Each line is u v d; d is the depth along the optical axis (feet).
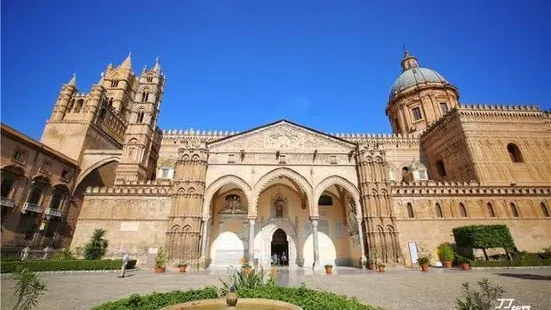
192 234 112.88
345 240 138.62
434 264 120.06
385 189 123.85
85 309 43.37
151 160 182.91
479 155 158.10
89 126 180.34
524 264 103.55
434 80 219.82
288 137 135.03
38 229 136.46
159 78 199.11
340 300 32.35
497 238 109.50
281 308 28.60
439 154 182.50
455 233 120.26
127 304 30.42
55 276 84.99
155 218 125.49
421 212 130.62
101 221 125.18
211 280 77.56
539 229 131.34
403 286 64.75
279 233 144.87
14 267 81.05
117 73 247.91
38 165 139.74
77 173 167.53
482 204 134.41
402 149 196.75
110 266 100.12
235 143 132.05
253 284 43.93
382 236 116.37
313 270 108.58
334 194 146.82
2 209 120.67
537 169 159.22
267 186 143.13
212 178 124.57
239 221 138.10
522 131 167.63
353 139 195.93
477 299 27.94
